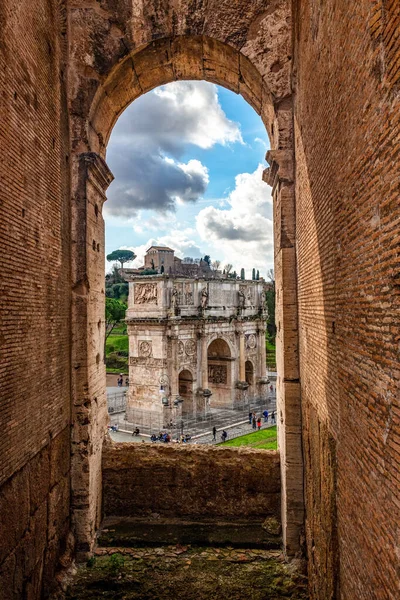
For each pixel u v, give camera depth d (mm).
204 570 12859
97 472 14891
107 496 15578
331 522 8906
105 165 15297
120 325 94938
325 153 9359
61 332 13086
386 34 5641
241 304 55406
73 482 13711
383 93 5785
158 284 46750
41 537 11195
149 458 15602
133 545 14062
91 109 14430
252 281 57688
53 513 12086
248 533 14414
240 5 14344
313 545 11516
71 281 14062
